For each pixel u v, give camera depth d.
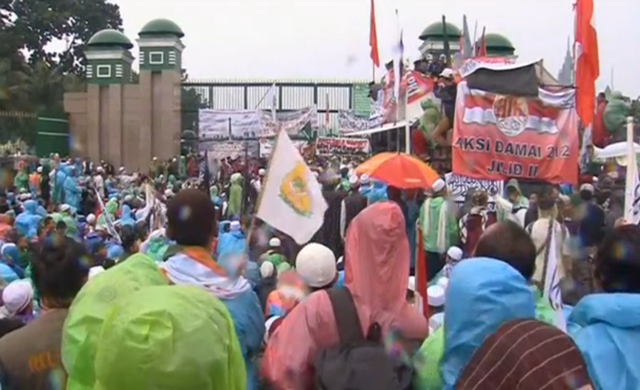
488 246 3.56
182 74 35.22
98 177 23.78
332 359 3.34
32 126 36.69
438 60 20.16
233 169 25.83
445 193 11.23
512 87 8.66
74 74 60.25
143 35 33.84
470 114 8.71
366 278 3.61
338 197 11.45
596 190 13.40
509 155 8.73
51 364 3.66
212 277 3.90
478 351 2.79
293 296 5.28
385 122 20.28
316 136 31.78
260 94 34.84
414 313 3.70
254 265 7.04
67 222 11.84
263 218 6.32
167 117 33.78
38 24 61.03
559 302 4.81
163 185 22.62
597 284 3.61
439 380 3.45
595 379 3.24
